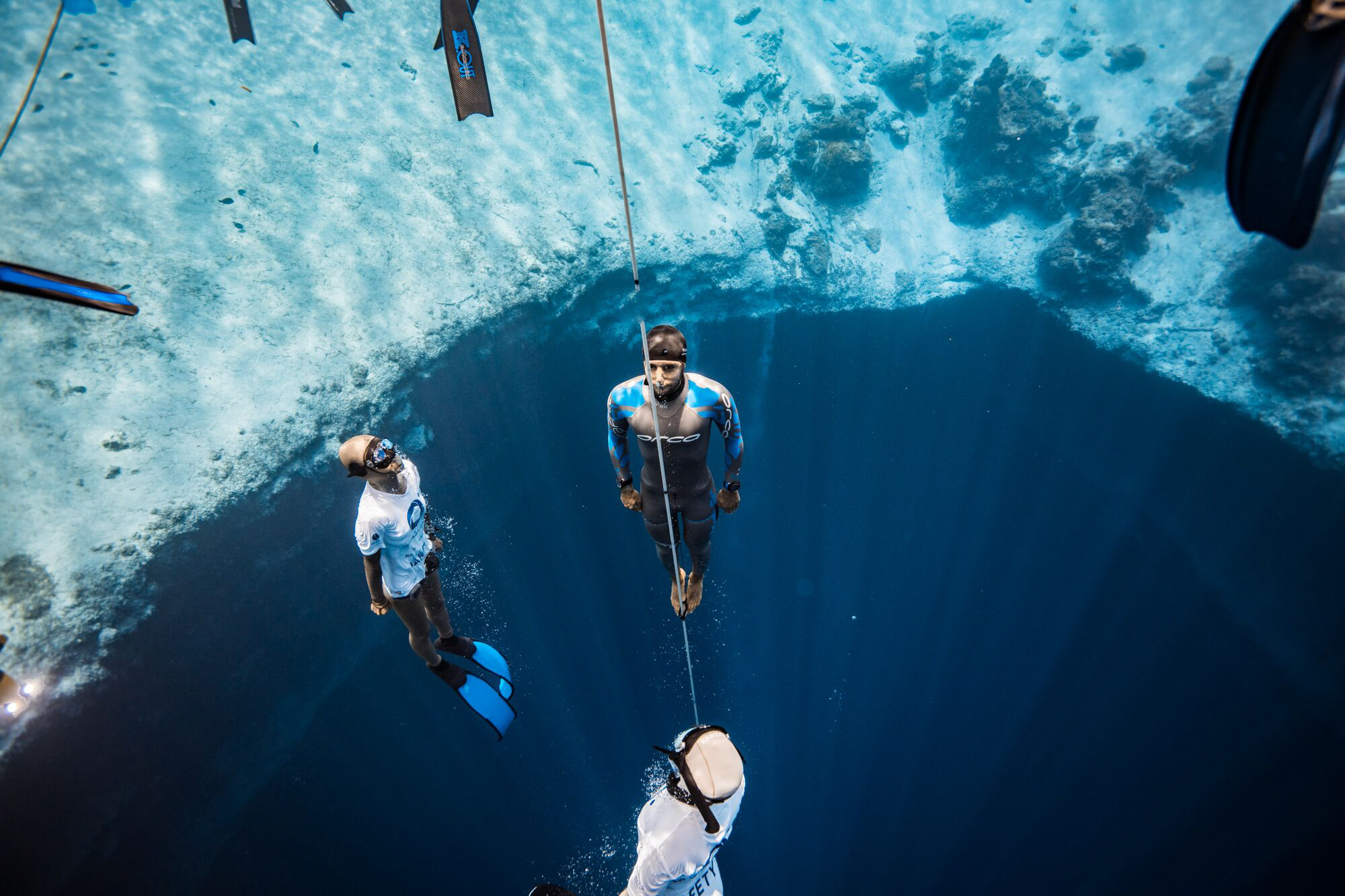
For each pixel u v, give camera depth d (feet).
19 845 26.12
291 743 32.55
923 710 40.70
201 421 35.17
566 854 33.37
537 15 55.62
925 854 36.78
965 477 48.39
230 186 40.78
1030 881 35.81
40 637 28.94
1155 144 56.49
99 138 39.04
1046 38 62.39
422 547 13.98
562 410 45.73
